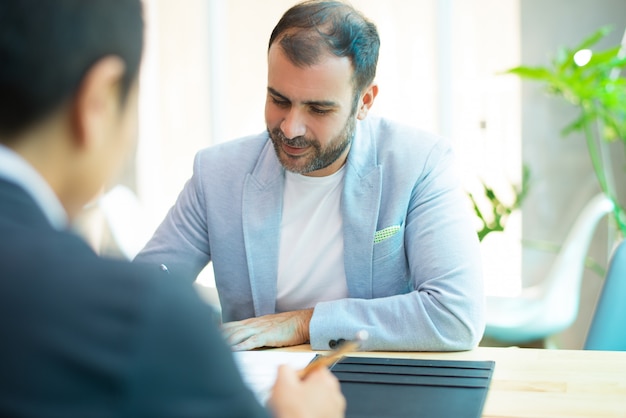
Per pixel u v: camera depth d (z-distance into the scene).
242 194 1.80
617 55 3.37
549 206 3.62
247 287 1.81
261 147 1.84
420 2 3.65
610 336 1.83
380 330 1.55
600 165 3.48
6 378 0.55
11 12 0.62
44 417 0.54
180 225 1.86
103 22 0.64
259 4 3.85
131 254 3.21
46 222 0.62
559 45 3.54
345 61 1.56
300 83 1.54
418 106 3.69
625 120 3.31
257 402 0.65
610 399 1.24
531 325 2.99
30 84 0.62
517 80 3.60
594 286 3.57
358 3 3.71
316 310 1.58
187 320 0.60
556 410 1.19
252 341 1.57
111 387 0.56
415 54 3.68
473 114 3.65
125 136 0.69
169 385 0.58
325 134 1.59
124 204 3.27
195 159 1.88
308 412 0.88
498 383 1.33
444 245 1.66
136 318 0.58
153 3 3.97
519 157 3.62
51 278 0.58
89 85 0.64
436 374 1.35
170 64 3.98
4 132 0.63
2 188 0.61
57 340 0.56
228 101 3.94
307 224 1.78
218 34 3.91
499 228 3.38
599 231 3.54
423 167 1.76
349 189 1.74
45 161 0.65
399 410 1.16
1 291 0.57
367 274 1.74
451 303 1.56
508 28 3.59
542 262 3.63
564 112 3.57
